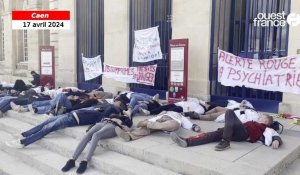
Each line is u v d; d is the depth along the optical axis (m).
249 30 7.34
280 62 6.37
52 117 6.21
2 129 7.22
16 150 5.69
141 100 7.30
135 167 4.34
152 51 8.66
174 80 7.48
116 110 5.79
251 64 6.73
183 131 5.54
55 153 5.43
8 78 15.80
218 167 3.86
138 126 5.38
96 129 5.08
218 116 6.33
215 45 7.79
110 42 10.06
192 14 7.81
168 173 4.13
